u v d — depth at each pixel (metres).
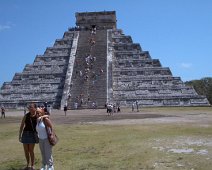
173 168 14.56
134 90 81.06
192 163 15.27
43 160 14.34
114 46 92.06
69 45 94.06
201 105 78.00
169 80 82.31
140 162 15.81
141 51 90.69
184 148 18.81
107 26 103.06
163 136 23.92
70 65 83.69
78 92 76.06
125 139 22.98
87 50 88.12
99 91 75.62
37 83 84.69
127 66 87.06
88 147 20.27
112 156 17.38
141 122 37.12
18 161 16.83
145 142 21.33
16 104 81.25
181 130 27.66
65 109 53.91
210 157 16.30
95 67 82.00
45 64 89.44
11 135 26.66
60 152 18.88
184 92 80.19
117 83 82.56
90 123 37.19
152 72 84.62
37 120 14.45
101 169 14.80
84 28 102.00
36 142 15.20
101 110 66.12
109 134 26.14
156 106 77.81
